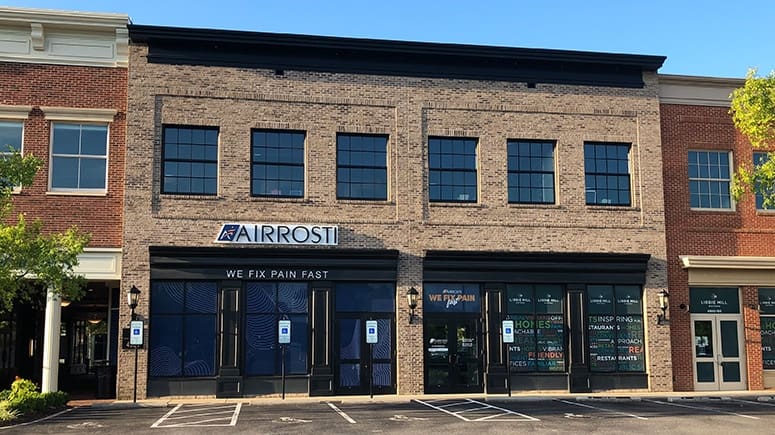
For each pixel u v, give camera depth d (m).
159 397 22.42
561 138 25.52
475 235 24.61
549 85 25.67
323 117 24.25
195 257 22.83
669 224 26.05
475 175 25.06
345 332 23.70
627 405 21.22
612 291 25.33
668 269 25.77
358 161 24.47
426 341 24.06
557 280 24.75
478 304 24.45
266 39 23.84
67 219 22.78
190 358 22.83
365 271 23.73
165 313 22.84
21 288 18.67
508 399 22.55
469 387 24.08
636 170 25.88
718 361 25.81
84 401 22.00
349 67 24.53
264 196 23.67
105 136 23.45
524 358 24.48
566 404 21.42
